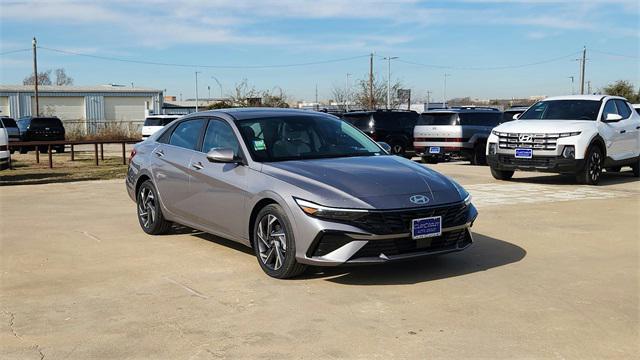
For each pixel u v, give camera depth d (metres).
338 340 4.10
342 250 5.08
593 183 12.16
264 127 6.40
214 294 5.12
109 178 14.92
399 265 5.96
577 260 6.16
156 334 4.25
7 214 9.16
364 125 20.78
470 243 5.76
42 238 7.41
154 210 7.46
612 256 6.32
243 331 4.28
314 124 6.71
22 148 29.66
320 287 5.27
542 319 4.47
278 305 4.82
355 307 4.75
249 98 40.19
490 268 5.86
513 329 4.27
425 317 4.52
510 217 8.50
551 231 7.55
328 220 5.10
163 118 28.58
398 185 5.41
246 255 6.46
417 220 5.21
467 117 18.25
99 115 66.81
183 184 6.86
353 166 5.79
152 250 6.74
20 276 5.74
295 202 5.27
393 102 57.56
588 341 4.06
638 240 7.04
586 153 11.81
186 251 6.67
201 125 6.97
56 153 29.45
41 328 4.39
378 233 5.07
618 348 3.95
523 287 5.24
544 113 13.07
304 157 6.14
